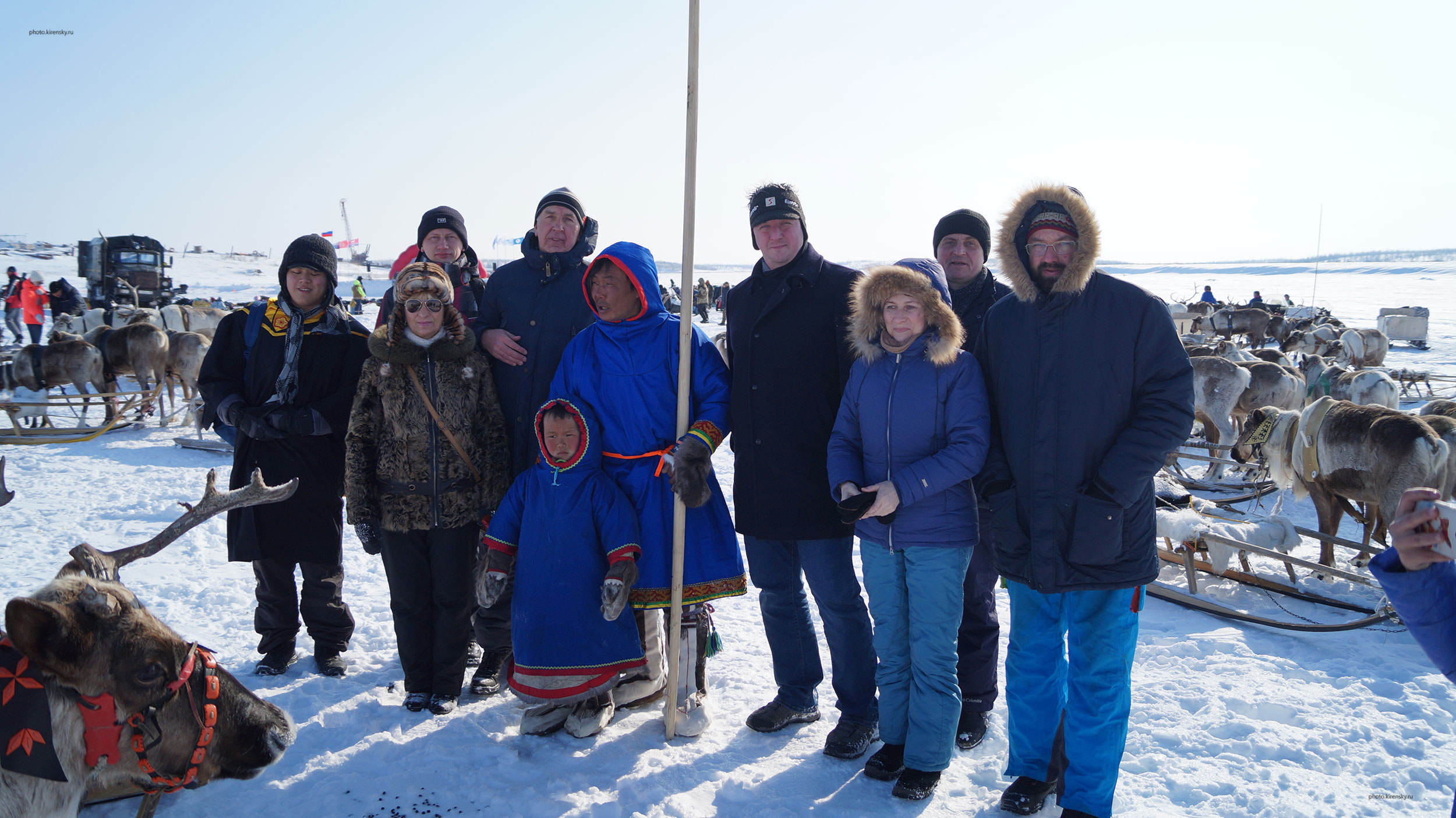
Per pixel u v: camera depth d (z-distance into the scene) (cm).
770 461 334
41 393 1224
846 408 319
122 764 235
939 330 298
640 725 361
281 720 260
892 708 319
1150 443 265
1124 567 274
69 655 218
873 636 346
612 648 340
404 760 326
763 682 410
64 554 614
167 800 303
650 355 350
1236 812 295
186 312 2091
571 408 340
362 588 565
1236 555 639
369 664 427
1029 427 284
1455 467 600
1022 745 302
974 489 309
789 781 315
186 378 1244
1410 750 341
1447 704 386
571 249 395
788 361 333
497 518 354
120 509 762
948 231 396
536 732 346
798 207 333
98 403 1220
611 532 336
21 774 217
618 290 352
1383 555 168
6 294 2306
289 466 388
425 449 356
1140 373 274
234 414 383
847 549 336
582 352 357
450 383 359
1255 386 1166
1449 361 2436
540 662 336
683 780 314
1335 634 478
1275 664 434
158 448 1092
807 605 359
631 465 350
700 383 352
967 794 308
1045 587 282
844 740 333
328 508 400
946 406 301
